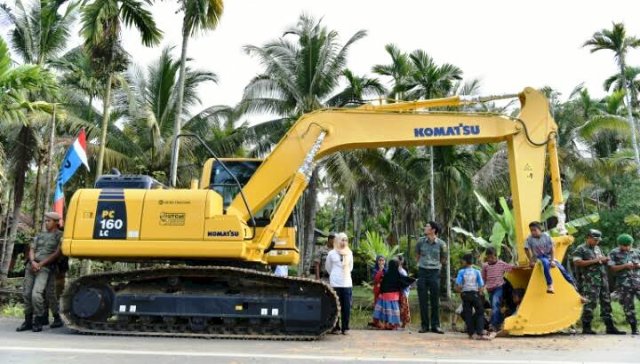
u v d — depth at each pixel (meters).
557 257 9.14
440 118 9.40
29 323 8.62
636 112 30.81
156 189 8.63
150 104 24.89
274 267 11.42
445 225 27.38
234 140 25.83
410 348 7.15
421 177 27.55
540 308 8.67
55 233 8.89
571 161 29.08
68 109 22.95
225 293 8.44
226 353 6.39
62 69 21.91
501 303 9.48
